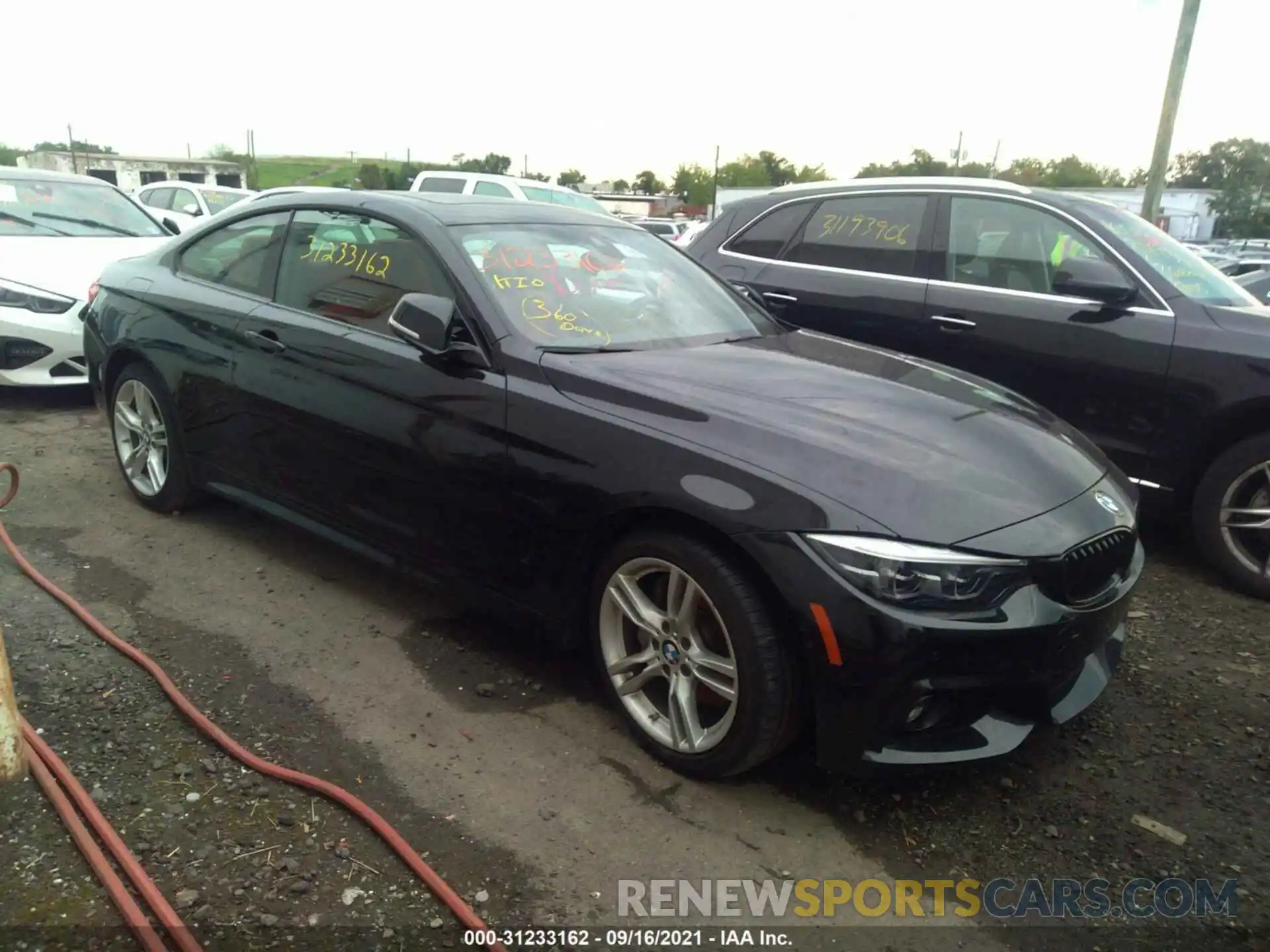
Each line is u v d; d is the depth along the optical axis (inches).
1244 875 104.0
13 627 139.5
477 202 157.3
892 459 107.6
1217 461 176.7
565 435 119.0
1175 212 1863.9
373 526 143.6
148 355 176.2
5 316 250.5
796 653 104.3
